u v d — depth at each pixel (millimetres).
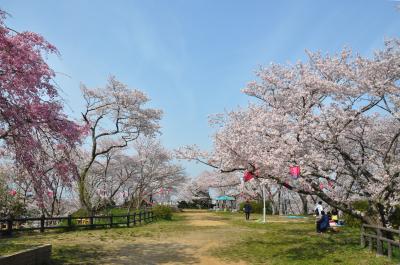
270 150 11133
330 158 11469
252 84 14461
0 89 7723
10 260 7559
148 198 49688
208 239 15234
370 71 10953
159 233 17656
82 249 12062
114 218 22672
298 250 11688
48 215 19766
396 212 12570
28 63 8180
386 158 11031
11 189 16844
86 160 27062
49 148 9094
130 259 10555
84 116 22094
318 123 10992
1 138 8250
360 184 11383
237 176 41781
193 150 13023
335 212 18719
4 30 8000
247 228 20344
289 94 12852
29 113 8234
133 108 24812
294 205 43844
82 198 22047
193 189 64188
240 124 12633
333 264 9250
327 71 12109
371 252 10273
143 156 36656
